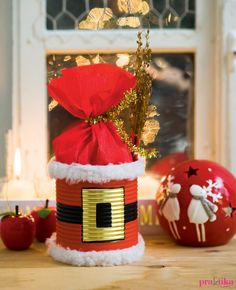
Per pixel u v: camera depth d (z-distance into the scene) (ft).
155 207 3.41
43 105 3.67
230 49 3.61
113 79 2.77
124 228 2.87
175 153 3.80
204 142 3.77
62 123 3.73
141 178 3.72
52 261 2.92
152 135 3.76
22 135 3.67
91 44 3.66
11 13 3.61
